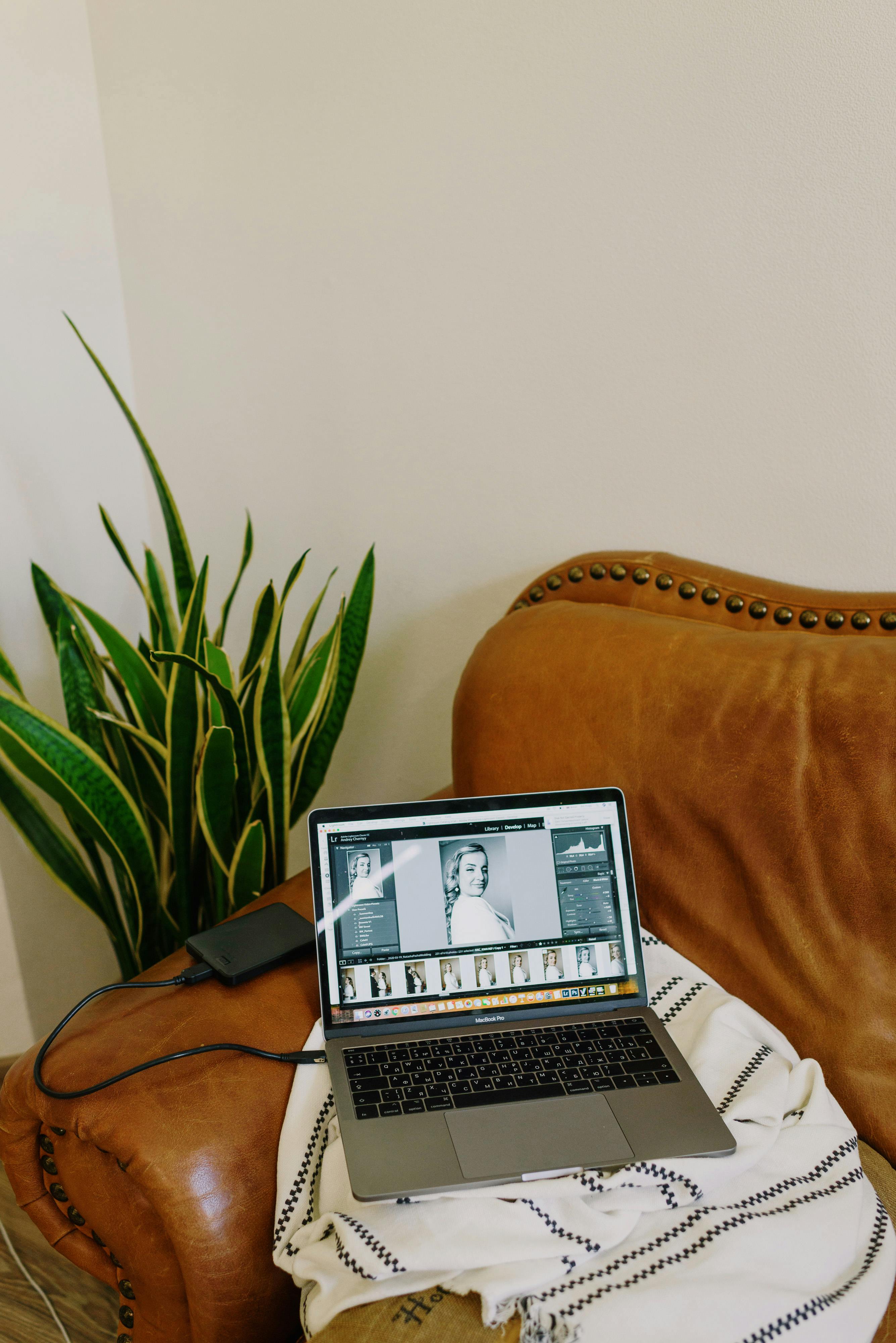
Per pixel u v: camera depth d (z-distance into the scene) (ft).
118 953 4.14
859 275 3.19
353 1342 1.84
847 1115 2.59
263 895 3.32
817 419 3.38
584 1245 1.94
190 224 4.67
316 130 4.18
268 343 4.61
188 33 4.38
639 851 3.00
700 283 3.48
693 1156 2.13
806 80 3.13
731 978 2.82
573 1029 2.58
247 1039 2.46
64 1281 3.59
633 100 3.45
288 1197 2.19
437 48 3.80
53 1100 2.22
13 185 4.32
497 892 2.71
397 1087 2.34
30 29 4.33
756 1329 1.82
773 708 2.85
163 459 5.18
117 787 3.49
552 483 4.00
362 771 4.91
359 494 4.55
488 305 3.96
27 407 4.48
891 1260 2.02
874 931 2.64
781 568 3.57
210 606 5.25
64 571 4.75
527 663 3.31
